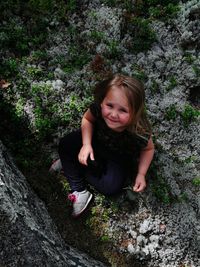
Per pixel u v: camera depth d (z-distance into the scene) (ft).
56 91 4.42
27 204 3.54
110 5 4.88
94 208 4.19
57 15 4.74
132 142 3.77
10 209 3.16
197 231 4.26
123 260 4.09
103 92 3.48
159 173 4.33
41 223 3.59
